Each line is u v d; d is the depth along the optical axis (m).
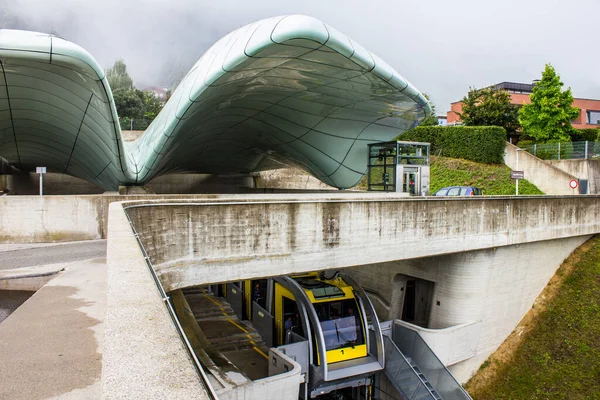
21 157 37.09
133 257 4.54
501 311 19.95
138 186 31.36
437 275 19.33
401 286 21.41
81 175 40.94
